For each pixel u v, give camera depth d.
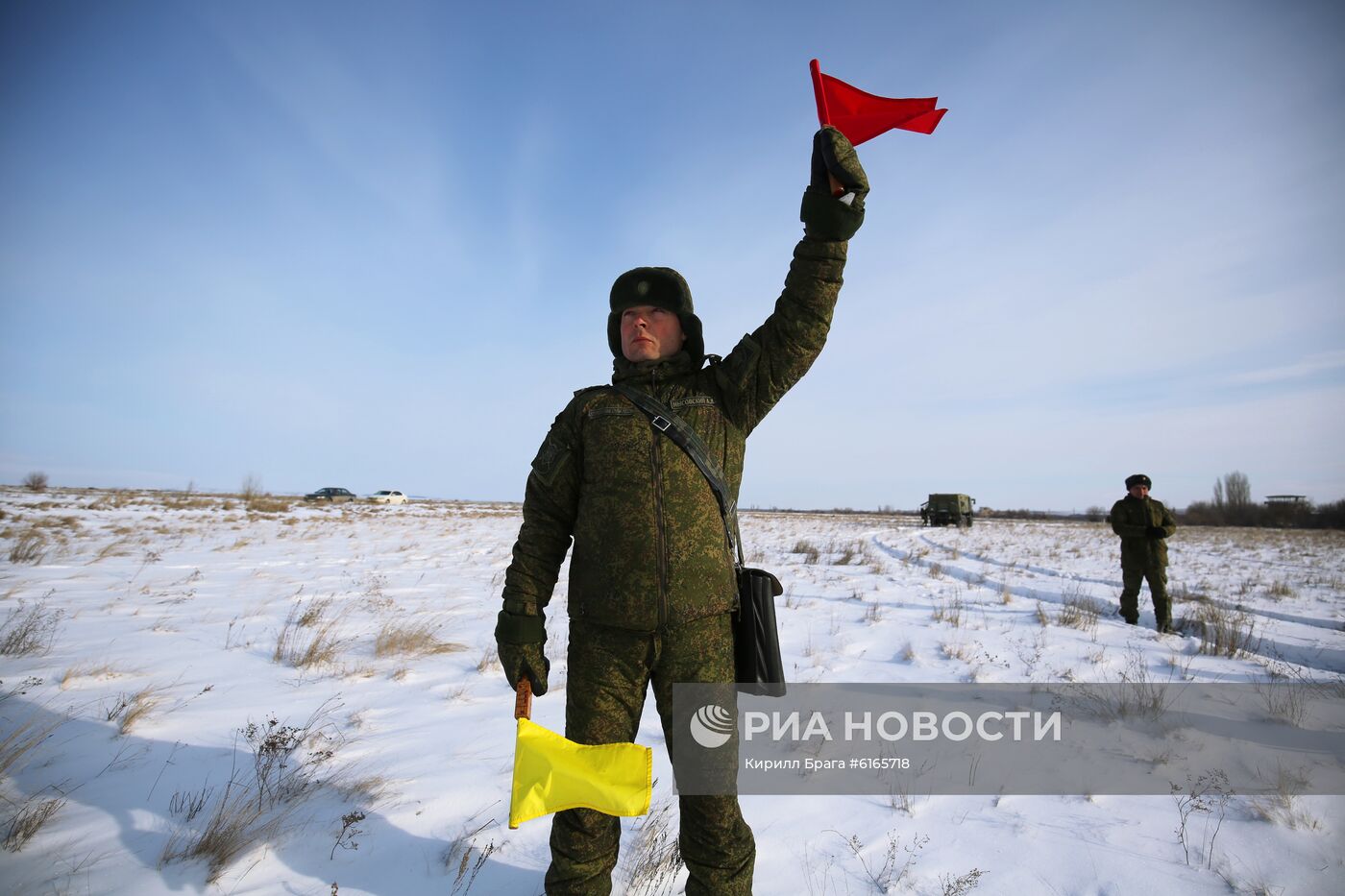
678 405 1.86
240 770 2.99
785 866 2.33
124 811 2.60
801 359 1.87
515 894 2.14
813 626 6.70
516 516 39.84
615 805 1.56
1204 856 2.40
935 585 10.42
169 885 2.14
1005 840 2.52
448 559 12.86
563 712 3.94
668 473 1.78
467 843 2.44
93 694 3.94
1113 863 2.36
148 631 5.64
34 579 8.42
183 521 21.22
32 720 3.41
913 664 5.26
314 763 3.03
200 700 3.94
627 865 2.27
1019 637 6.32
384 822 2.58
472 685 4.45
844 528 35.53
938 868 2.32
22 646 4.88
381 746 3.35
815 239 1.77
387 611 6.97
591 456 1.83
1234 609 8.77
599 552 1.78
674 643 1.77
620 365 2.00
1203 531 45.34
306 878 2.21
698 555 1.77
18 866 2.21
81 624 5.86
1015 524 54.19
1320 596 10.30
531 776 1.57
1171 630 7.10
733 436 1.92
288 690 4.21
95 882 2.14
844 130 1.89
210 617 6.34
